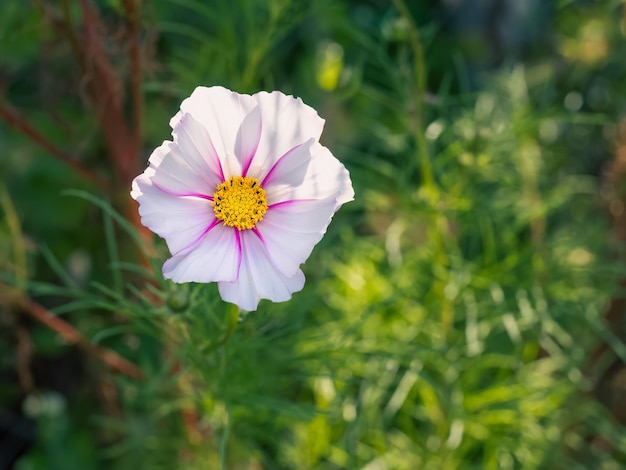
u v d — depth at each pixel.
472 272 0.56
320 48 0.68
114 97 0.49
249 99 0.35
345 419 0.53
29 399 0.65
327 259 0.57
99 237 0.66
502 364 0.56
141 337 0.57
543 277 0.56
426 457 0.56
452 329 0.55
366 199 0.54
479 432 0.56
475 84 0.76
